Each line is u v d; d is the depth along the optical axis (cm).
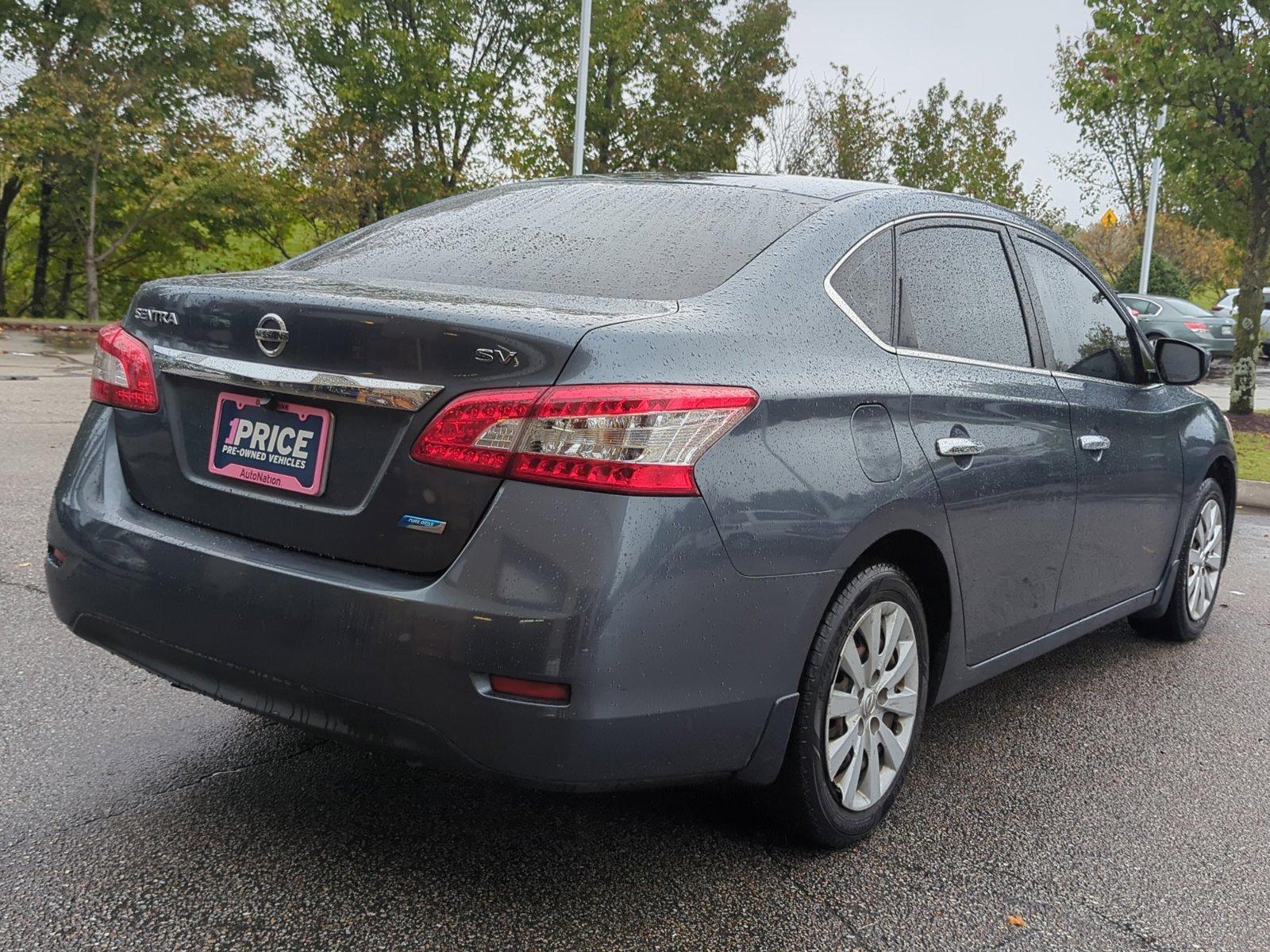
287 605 219
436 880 246
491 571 204
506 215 306
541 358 209
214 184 2777
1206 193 1440
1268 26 1222
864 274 281
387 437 219
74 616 254
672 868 258
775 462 230
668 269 261
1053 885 265
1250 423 1348
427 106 2855
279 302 232
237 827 264
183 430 248
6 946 211
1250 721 394
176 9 2773
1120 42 1316
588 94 2722
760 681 230
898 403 268
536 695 203
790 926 238
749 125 2877
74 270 3353
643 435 208
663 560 208
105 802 271
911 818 297
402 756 218
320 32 3030
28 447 749
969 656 311
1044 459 325
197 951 214
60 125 2542
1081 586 367
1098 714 394
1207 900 263
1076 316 377
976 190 2991
